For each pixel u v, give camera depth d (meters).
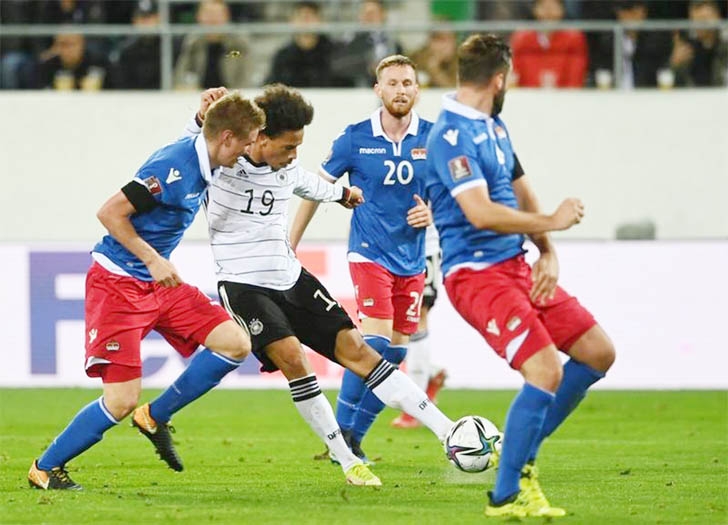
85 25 54.00
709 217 52.03
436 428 23.03
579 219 18.72
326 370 44.66
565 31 52.31
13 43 53.56
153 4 54.28
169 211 22.11
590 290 44.50
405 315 28.34
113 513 20.58
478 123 19.61
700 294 44.31
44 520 20.00
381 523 19.45
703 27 52.31
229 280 23.59
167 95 52.31
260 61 53.31
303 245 44.09
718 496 22.62
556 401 20.77
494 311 19.42
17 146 52.59
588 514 20.39
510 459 19.41
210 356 23.73
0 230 52.72
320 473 25.84
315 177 24.89
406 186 27.69
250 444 31.30
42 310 44.28
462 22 56.25
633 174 52.06
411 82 27.44
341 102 51.47
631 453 29.56
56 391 43.59
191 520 19.88
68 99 52.44
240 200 23.33
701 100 51.84
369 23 52.81
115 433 33.41
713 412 38.62
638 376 44.47
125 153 52.50
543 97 52.00
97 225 52.66
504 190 20.02
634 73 52.56
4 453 29.45
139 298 22.69
